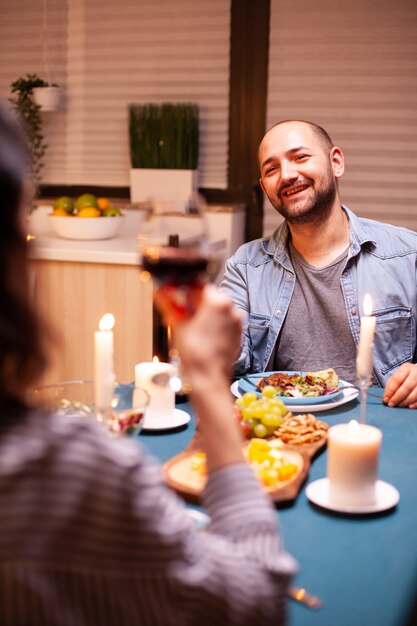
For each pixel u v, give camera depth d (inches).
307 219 84.6
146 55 157.2
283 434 58.3
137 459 26.0
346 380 85.7
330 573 41.0
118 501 24.7
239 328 31.3
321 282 86.4
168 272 36.2
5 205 24.2
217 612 26.8
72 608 24.4
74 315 126.3
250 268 90.8
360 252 86.4
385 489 51.6
